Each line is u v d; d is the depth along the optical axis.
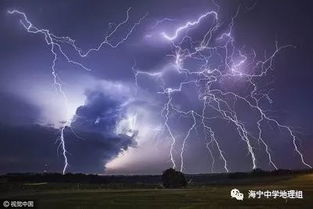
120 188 38.78
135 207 22.23
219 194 29.11
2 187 37.12
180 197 27.36
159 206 22.52
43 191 35.06
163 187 39.75
